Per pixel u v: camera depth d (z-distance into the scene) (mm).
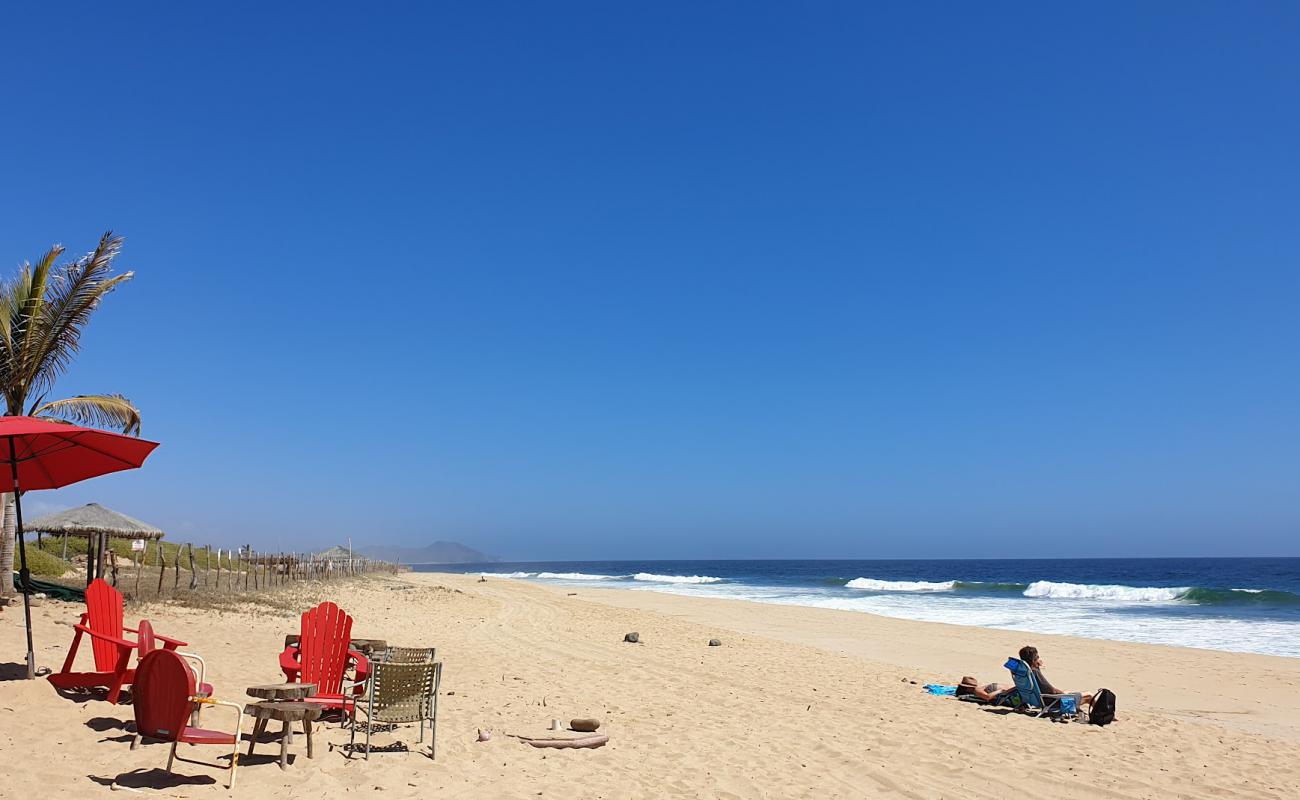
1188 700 12766
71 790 5277
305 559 39250
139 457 8656
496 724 8656
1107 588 43031
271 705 6191
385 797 5801
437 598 30125
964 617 29672
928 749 8359
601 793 6332
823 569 145125
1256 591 39375
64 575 21406
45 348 13555
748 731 8938
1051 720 10188
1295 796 7039
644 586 63500
